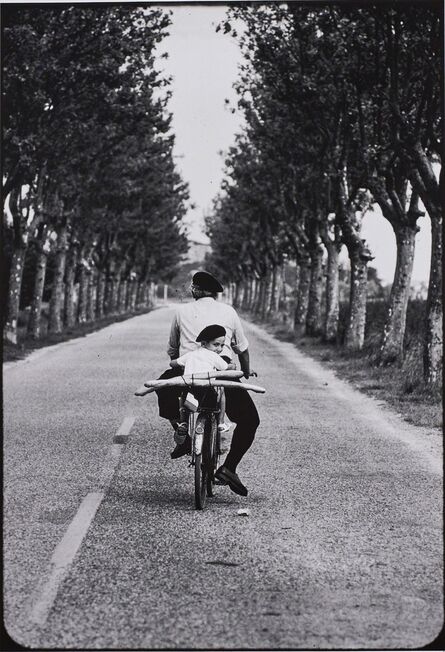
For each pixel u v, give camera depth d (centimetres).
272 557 689
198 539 741
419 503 881
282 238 5006
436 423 1430
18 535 750
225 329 875
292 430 1371
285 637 518
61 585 616
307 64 2578
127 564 668
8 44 2470
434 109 1922
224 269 11994
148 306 12988
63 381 2114
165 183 6444
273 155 3672
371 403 1723
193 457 859
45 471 1042
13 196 3312
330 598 592
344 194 3023
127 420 1467
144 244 8544
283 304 7150
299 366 2592
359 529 777
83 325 5306
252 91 3175
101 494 916
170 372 897
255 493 927
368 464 1093
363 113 2569
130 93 3062
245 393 878
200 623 541
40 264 3831
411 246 2462
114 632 524
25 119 2809
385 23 1952
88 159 3700
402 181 2562
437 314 1917
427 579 635
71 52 2694
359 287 3059
